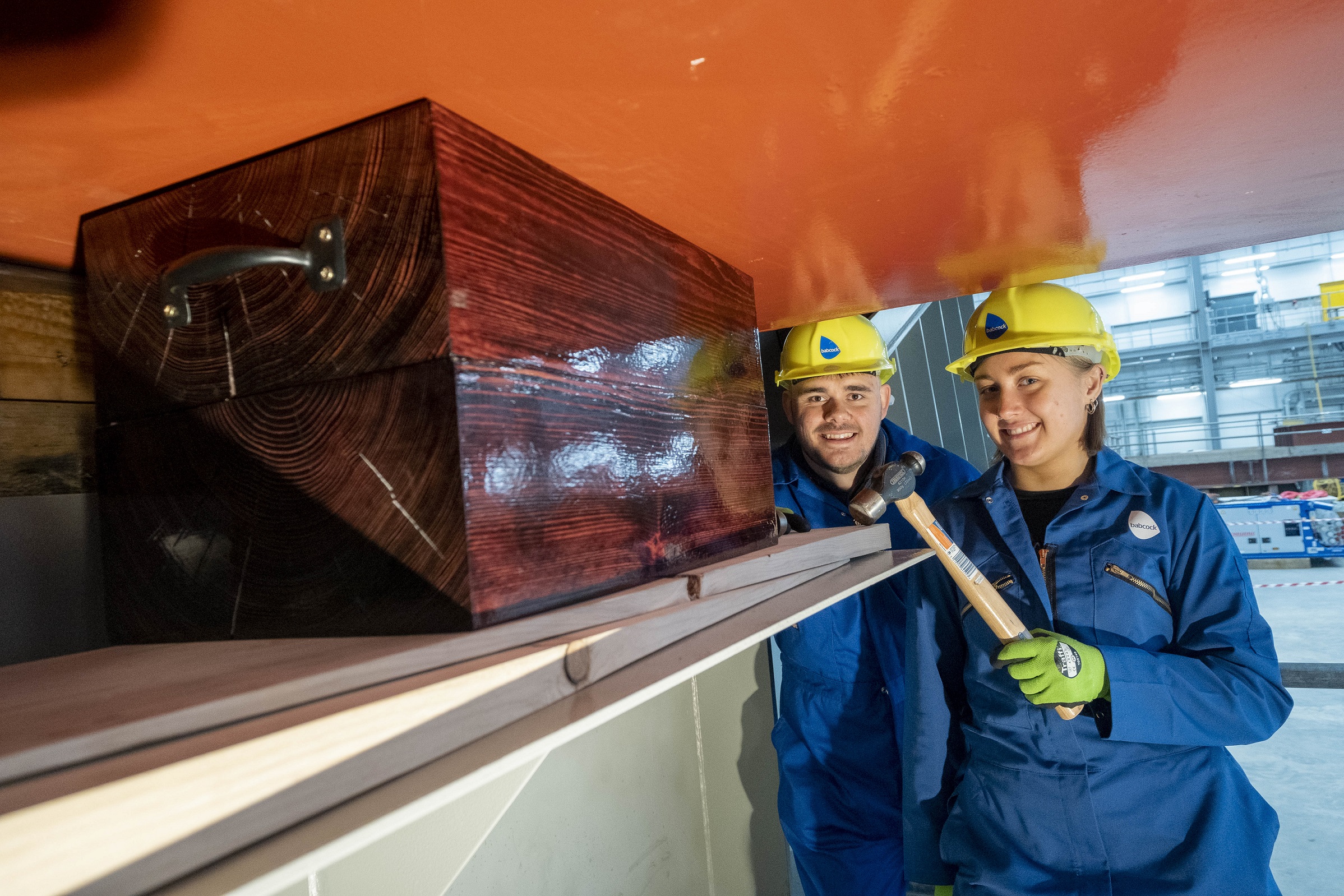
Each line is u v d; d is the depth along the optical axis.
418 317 0.43
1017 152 0.63
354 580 0.45
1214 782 1.15
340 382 0.46
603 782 1.63
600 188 0.60
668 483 0.65
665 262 0.71
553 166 0.54
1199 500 1.26
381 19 0.34
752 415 0.86
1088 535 1.30
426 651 0.39
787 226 0.76
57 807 0.23
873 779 1.79
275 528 0.48
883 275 1.05
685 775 1.97
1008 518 1.36
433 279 0.43
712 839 2.06
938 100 0.52
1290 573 8.06
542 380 0.50
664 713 1.90
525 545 0.46
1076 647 1.12
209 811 0.26
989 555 1.37
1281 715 1.13
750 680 2.34
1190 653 1.21
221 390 0.50
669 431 0.67
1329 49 0.47
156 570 0.53
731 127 0.52
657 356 0.66
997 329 1.37
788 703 1.91
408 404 0.43
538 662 0.41
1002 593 1.32
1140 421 15.95
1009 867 1.21
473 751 0.35
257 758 0.28
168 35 0.34
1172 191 0.78
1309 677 2.96
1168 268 15.80
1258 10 0.42
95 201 0.53
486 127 0.48
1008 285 1.21
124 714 0.30
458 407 0.42
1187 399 15.57
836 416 1.82
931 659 1.41
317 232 0.45
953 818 1.35
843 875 1.80
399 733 0.33
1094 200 0.79
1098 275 16.44
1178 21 0.43
